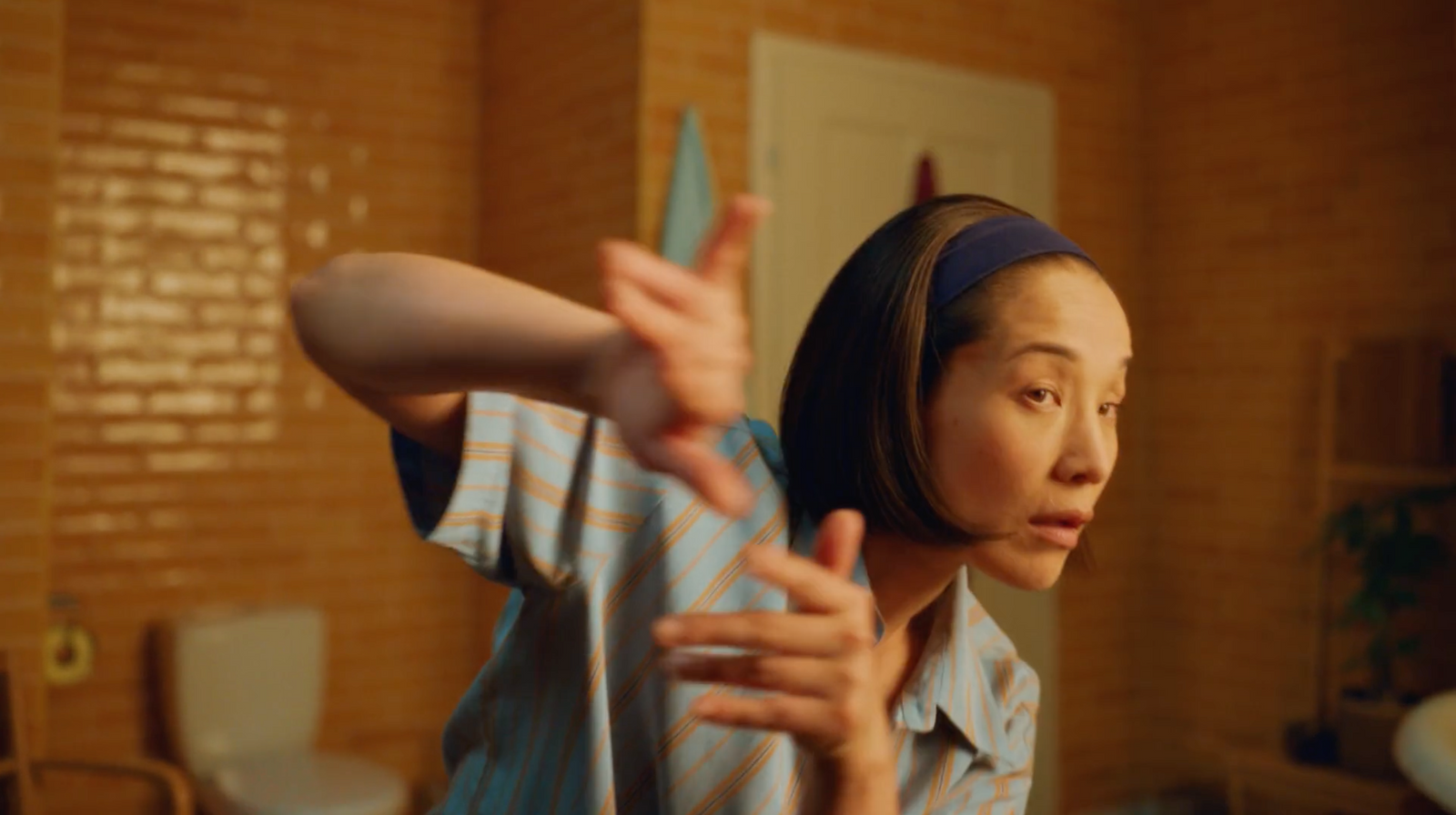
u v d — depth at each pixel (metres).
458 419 0.59
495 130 3.55
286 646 3.06
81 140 3.07
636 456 0.34
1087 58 3.64
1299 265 3.30
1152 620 3.67
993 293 0.57
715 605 0.63
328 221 3.40
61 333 3.04
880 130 3.21
